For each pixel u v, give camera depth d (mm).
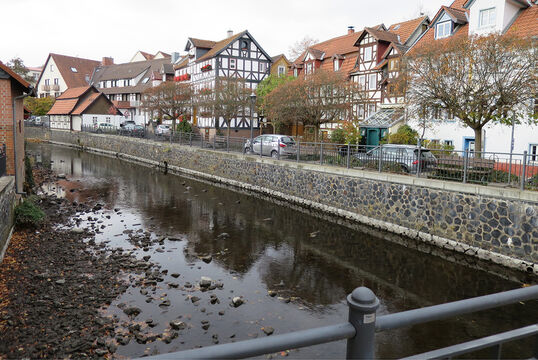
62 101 59344
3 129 13414
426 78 15398
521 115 15719
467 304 2154
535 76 13359
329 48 38656
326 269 10641
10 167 13539
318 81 23453
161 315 7727
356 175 15656
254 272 10352
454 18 23562
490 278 9898
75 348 6324
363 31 30938
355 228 14781
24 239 11789
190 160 29328
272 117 26719
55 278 9070
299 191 18953
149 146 35344
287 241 13141
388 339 7004
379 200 14680
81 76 75125
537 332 2396
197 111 42188
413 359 2068
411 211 13430
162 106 38938
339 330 1911
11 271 9227
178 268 10453
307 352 6512
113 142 42094
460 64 14891
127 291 8742
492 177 11742
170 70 56250
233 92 33438
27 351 6156
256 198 20406
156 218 15992
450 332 7262
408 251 12109
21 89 14875
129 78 64375
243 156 23438
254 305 8359
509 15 20734
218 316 7781
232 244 12750
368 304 1912
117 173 28750
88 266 10016
